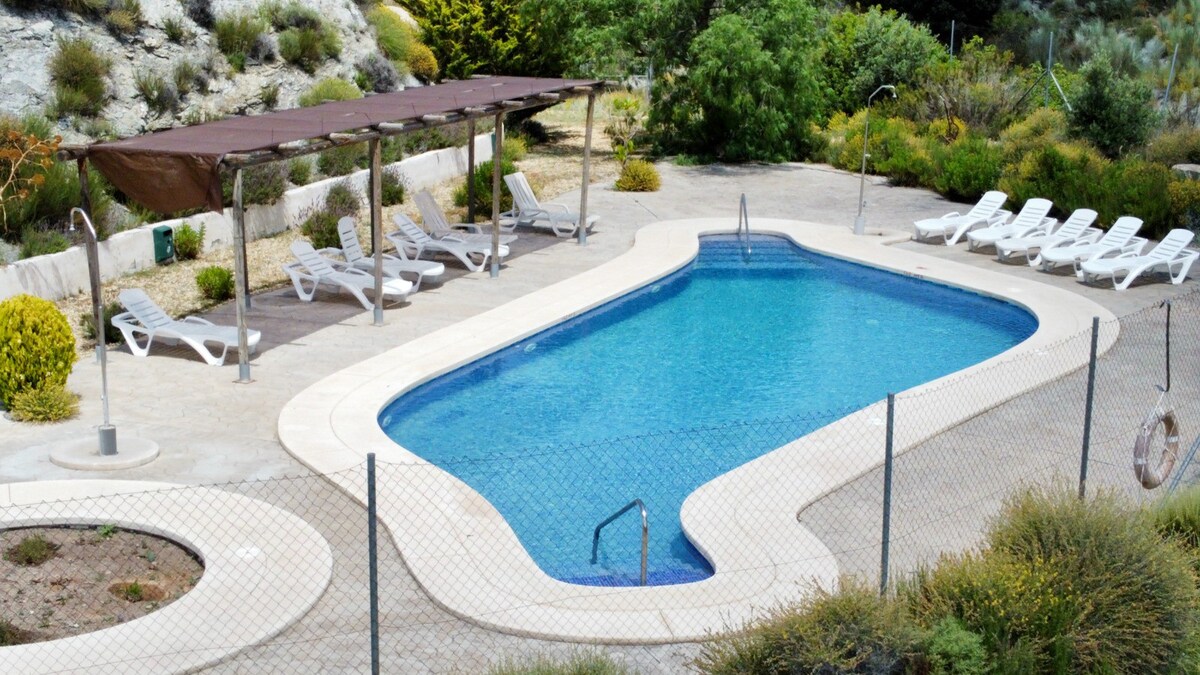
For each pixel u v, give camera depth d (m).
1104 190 23.27
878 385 15.35
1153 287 19.47
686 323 18.14
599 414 14.03
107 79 22.25
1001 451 12.25
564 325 17.28
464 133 28.30
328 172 24.09
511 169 24.86
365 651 8.33
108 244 18.17
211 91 24.25
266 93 25.05
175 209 13.89
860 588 8.18
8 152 17.17
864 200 26.69
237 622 8.52
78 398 13.30
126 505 10.41
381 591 9.20
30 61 21.22
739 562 9.73
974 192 26.12
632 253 21.17
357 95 26.86
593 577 9.91
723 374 15.70
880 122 31.27
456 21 31.84
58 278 17.08
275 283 18.64
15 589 9.02
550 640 8.57
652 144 32.16
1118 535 8.74
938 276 19.94
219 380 14.04
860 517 10.70
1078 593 8.43
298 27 27.30
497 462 12.36
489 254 19.80
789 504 10.85
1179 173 24.97
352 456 11.72
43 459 11.55
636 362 16.14
